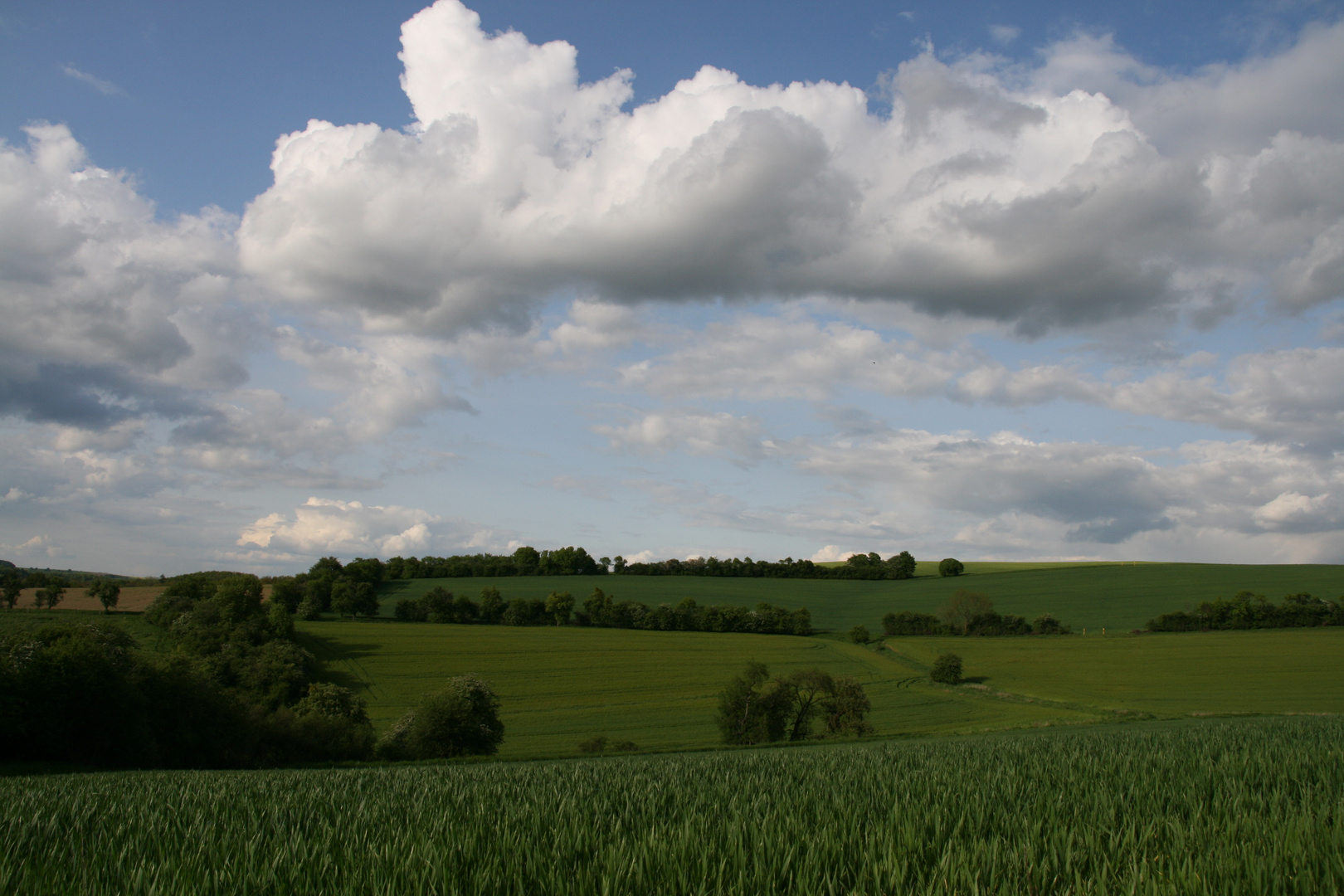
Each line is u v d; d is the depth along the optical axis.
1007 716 55.47
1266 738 14.41
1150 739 15.28
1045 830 5.00
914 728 50.88
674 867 4.00
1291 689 64.00
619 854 4.25
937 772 9.23
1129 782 7.21
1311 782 7.25
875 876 3.84
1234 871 3.82
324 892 3.82
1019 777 8.20
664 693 65.88
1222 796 6.26
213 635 63.16
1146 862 3.94
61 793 9.09
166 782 11.18
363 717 49.00
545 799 7.17
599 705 61.56
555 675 70.69
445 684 66.19
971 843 4.59
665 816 5.89
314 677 65.50
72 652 31.02
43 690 29.78
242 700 39.66
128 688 32.38
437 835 5.09
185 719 35.09
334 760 39.53
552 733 52.25
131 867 4.48
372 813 6.30
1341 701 58.69
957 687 70.06
